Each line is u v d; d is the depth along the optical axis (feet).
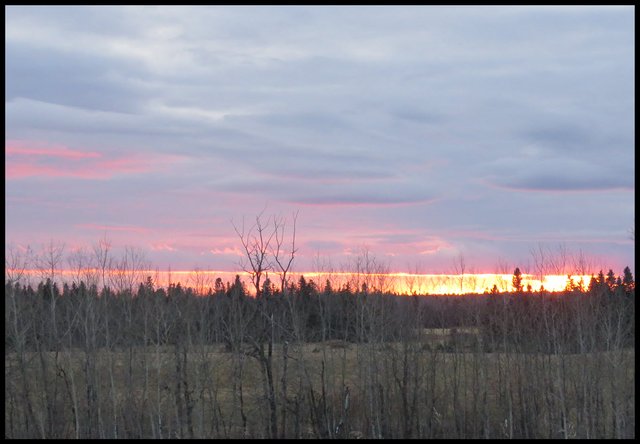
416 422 173.68
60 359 191.72
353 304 189.88
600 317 184.55
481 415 179.11
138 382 181.06
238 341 167.22
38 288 175.22
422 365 183.11
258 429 164.25
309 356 200.03
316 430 171.53
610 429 166.20
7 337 170.40
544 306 185.68
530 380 177.78
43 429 160.35
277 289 165.99
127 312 182.39
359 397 179.93
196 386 170.30
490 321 188.24
